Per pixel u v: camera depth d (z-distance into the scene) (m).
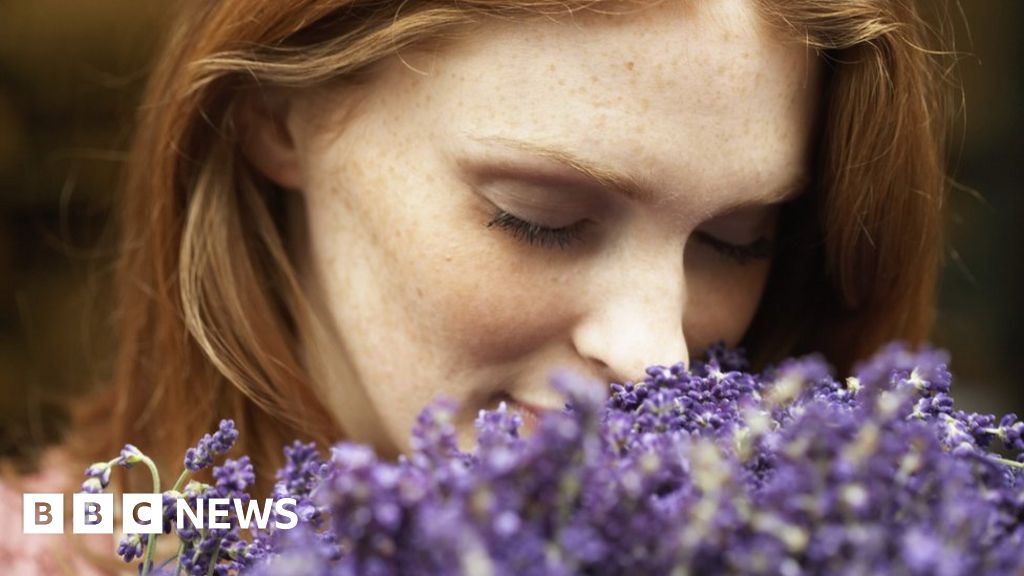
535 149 0.54
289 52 0.60
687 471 0.40
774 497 0.39
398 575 0.38
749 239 0.60
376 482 0.38
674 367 0.49
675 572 0.38
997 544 0.39
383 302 0.59
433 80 0.56
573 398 0.38
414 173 0.57
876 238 0.64
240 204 0.66
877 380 0.45
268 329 0.65
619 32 0.54
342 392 0.65
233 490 0.46
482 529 0.37
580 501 0.39
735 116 0.55
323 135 0.60
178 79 0.65
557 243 0.56
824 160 0.61
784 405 0.46
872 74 0.59
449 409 0.40
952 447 0.44
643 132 0.54
